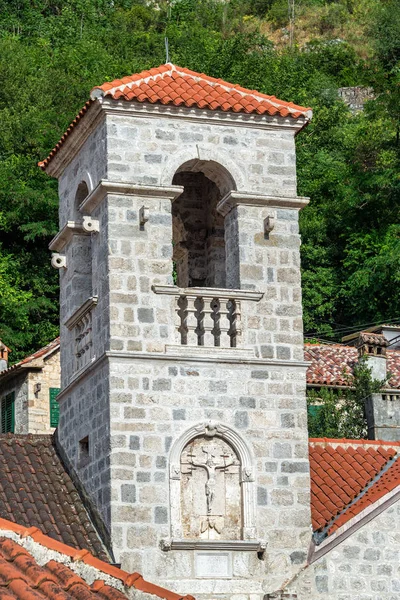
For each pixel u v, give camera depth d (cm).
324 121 9094
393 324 7488
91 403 3300
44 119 8106
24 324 7181
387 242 7875
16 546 2230
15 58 8750
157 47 10381
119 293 3234
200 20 13262
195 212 3809
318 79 9875
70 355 3556
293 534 3212
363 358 5425
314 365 5503
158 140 3362
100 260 3319
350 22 14525
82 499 3309
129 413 3156
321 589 3173
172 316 3259
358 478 3481
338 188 8344
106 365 3198
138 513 3102
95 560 2372
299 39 14388
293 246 3425
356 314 7788
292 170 3475
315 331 7700
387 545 3241
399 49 11975
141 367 3194
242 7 14900
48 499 3319
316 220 8100
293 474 3253
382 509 3256
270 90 8856
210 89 3491
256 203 3412
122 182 3288
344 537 3212
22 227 7444
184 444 3184
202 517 3173
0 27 10800
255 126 3462
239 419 3241
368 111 8931
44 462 3497
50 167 3809
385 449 3644
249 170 3434
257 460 3231
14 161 7750
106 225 3288
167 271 3288
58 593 2062
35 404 5472
